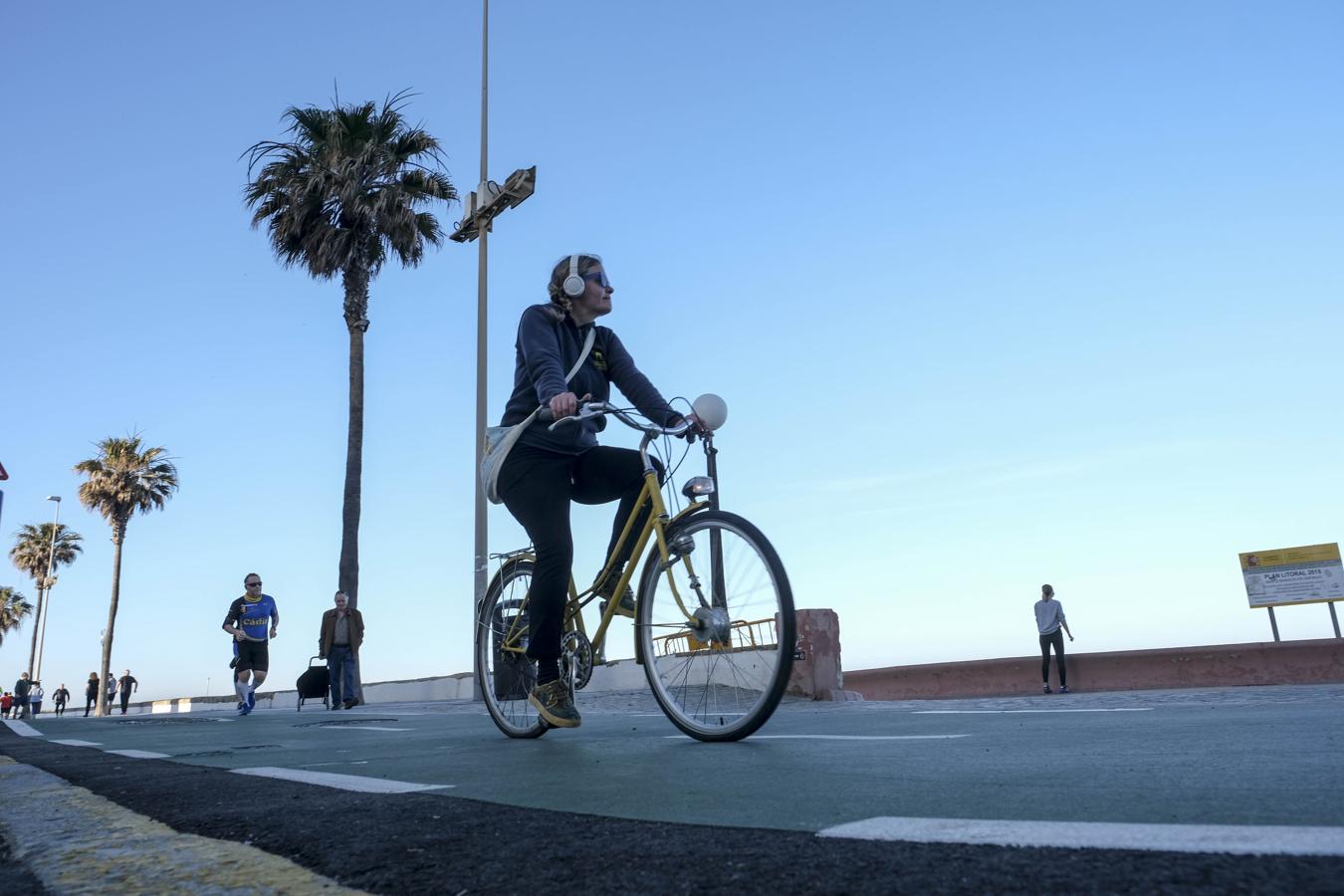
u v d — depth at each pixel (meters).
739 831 1.30
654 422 3.54
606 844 1.28
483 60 17.58
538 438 3.54
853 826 1.26
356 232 21.78
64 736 6.71
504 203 15.74
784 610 2.91
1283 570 15.95
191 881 1.23
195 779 2.56
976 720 3.63
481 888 1.10
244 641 11.81
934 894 0.90
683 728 3.21
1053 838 1.08
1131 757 1.97
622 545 3.49
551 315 3.60
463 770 2.49
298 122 22.05
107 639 39.69
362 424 21.53
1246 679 13.02
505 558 4.06
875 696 16.17
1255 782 1.50
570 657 3.57
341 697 13.58
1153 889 0.84
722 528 3.15
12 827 1.77
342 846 1.38
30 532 52.53
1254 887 0.82
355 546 20.92
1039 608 14.09
